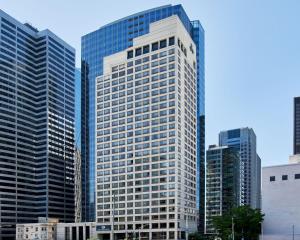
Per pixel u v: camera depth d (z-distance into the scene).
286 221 143.38
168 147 194.38
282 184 146.75
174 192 189.25
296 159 185.12
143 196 197.25
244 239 149.12
